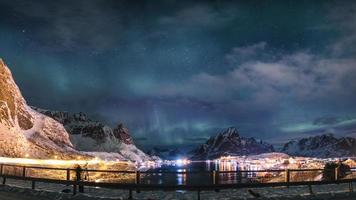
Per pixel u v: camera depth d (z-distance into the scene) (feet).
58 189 99.96
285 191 89.61
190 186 77.05
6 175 103.91
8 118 465.88
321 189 96.89
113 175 328.70
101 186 79.82
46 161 444.96
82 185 82.17
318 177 133.39
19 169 236.22
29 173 244.63
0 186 98.32
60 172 272.31
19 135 464.24
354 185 107.65
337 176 96.17
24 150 454.81
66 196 78.43
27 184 119.44
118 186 78.89
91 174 309.63
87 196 77.15
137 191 87.15
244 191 89.86
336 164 123.34
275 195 81.71
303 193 86.12
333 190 94.43
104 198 75.25
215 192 88.33
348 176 124.06
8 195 83.30
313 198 77.56
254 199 74.74
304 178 146.72
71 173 269.44
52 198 78.28
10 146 430.61
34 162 424.87
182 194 84.99
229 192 88.48
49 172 270.46
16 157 427.74
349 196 81.56
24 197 80.12
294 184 84.23
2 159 389.39
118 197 77.56
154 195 83.56
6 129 446.60
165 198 79.36
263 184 81.41
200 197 79.97
